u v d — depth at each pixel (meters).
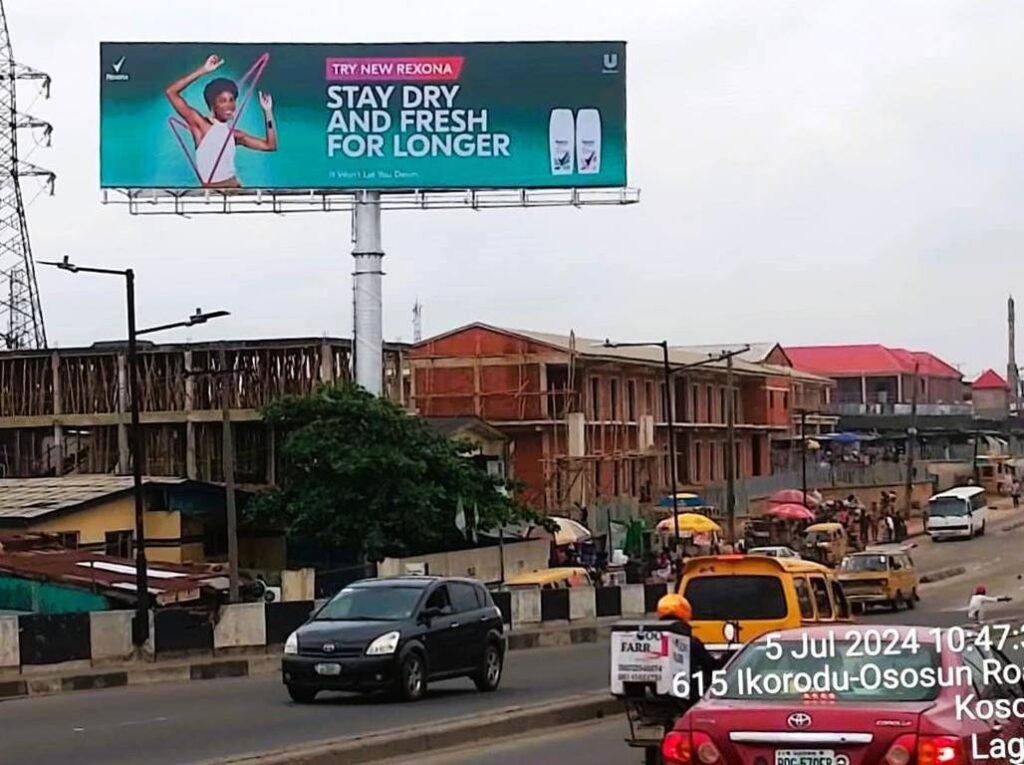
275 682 27.81
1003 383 142.75
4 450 55.22
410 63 50.88
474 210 51.34
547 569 48.78
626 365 72.00
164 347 53.78
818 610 19.19
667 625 14.11
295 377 53.25
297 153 50.56
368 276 50.94
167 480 47.59
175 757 16.25
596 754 16.38
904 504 89.38
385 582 23.23
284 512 47.91
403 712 20.61
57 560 38.00
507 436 65.50
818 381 97.75
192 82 50.28
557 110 51.06
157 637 31.59
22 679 27.19
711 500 71.88
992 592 55.53
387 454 47.44
